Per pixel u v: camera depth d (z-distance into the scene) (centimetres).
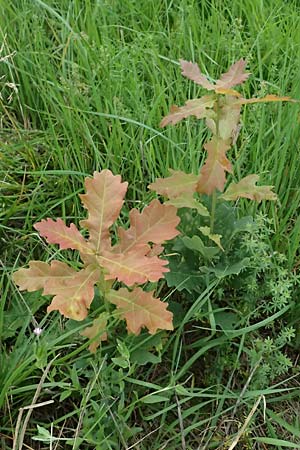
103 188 62
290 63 92
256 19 99
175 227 69
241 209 77
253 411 62
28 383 66
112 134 83
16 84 92
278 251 77
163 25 105
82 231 78
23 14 99
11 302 72
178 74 90
